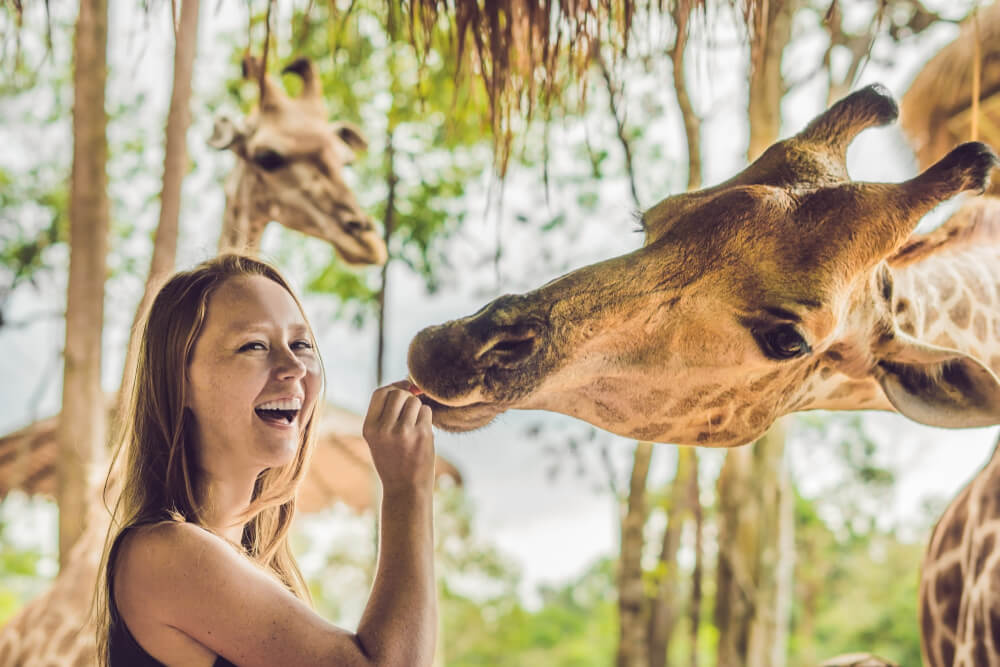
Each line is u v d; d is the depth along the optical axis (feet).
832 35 11.81
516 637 84.58
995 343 9.00
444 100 21.95
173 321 6.06
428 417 6.16
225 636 5.33
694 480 23.65
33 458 20.08
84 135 16.67
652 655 25.12
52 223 24.79
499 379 6.98
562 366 7.18
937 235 8.71
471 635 81.92
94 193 16.72
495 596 82.64
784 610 20.06
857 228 7.18
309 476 24.91
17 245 23.97
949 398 7.67
